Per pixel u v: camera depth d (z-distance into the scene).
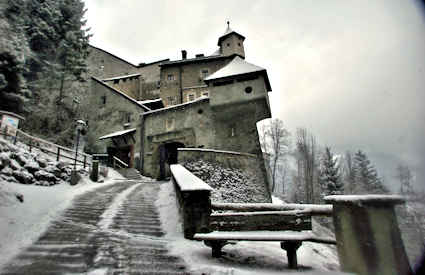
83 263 4.45
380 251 3.05
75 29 30.30
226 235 4.54
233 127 21.30
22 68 21.16
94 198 9.88
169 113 24.52
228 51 33.88
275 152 41.12
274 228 4.88
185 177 7.67
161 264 4.52
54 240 5.55
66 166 13.22
